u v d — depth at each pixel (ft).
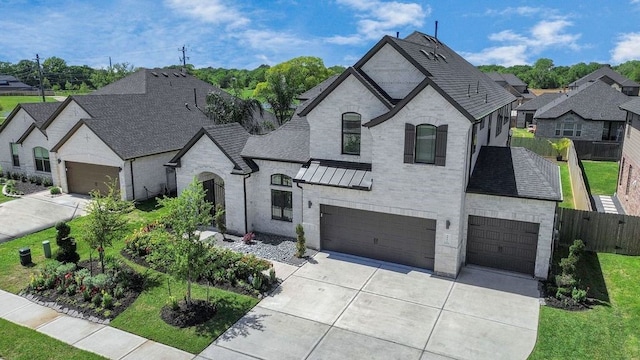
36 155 113.50
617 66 536.42
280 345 45.78
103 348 45.19
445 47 100.63
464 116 55.36
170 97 129.18
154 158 99.30
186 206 49.47
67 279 56.75
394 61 65.10
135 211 89.51
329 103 66.49
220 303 53.62
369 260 66.08
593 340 46.26
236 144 77.51
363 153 65.98
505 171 62.23
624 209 93.09
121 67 356.59
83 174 101.24
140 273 60.90
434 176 58.75
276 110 172.14
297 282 59.11
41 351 44.65
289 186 72.74
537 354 44.14
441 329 48.42
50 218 86.07
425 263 63.00
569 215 68.64
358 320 50.26
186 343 46.03
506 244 61.11
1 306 53.52
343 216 67.21
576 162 105.81
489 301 53.98
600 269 62.44
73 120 102.73
